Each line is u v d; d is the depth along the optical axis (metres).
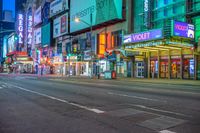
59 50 69.69
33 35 94.06
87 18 52.22
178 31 28.88
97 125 7.27
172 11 35.72
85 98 13.51
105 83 27.28
